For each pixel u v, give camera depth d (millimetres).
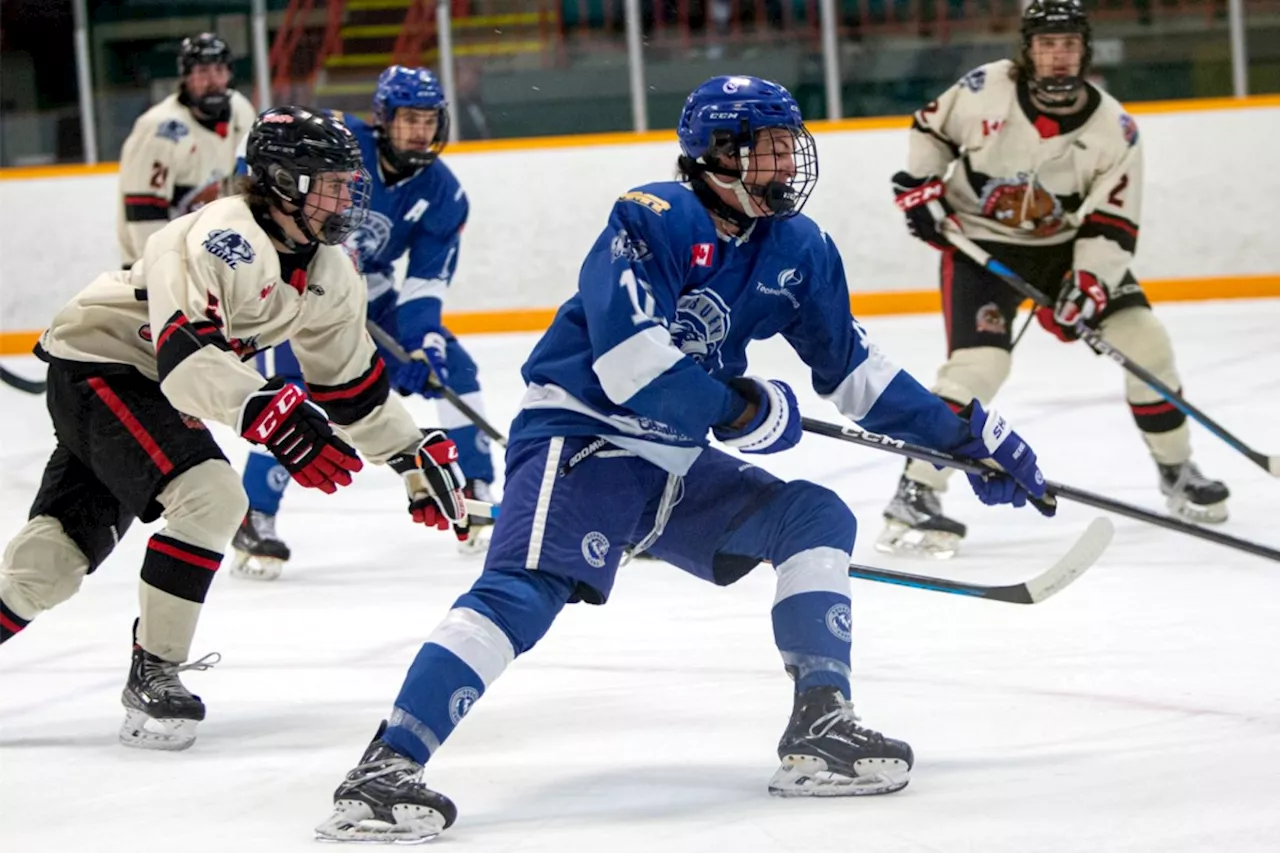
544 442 5410
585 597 5449
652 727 6398
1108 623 7824
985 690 6734
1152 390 10164
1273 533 9797
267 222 5965
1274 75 21594
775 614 5426
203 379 5461
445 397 10312
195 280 5691
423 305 10547
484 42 22375
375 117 10148
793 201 5398
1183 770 5504
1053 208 10266
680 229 5289
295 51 22578
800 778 5383
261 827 5320
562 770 5855
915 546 9719
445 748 6207
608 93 22141
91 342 6270
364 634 8406
